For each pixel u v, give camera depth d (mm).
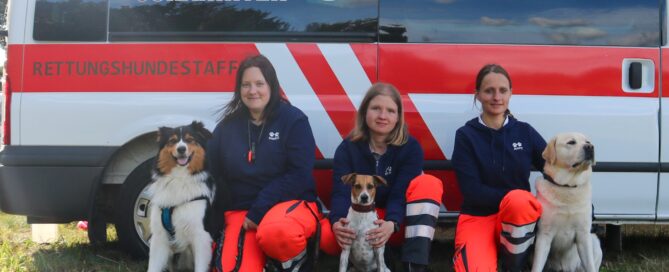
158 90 3844
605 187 3906
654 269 3812
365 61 3844
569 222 3148
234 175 3318
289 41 3861
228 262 3113
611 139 3865
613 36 3902
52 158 3834
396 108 3285
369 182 3113
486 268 3111
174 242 3150
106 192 4258
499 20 3877
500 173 3363
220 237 3238
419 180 3193
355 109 3838
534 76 3854
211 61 3842
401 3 3865
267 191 3184
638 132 3871
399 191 3283
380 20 3859
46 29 3844
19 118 3840
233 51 3846
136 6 3846
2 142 3916
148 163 3934
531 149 3426
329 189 3908
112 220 4324
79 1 3842
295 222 3012
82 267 3906
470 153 3387
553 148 3115
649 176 3908
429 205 3146
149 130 3826
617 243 4441
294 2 3863
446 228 5262
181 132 3131
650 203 3943
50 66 3846
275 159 3273
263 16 3861
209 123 3807
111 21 3848
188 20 3852
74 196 3859
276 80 3307
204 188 3164
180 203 3104
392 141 3332
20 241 4691
